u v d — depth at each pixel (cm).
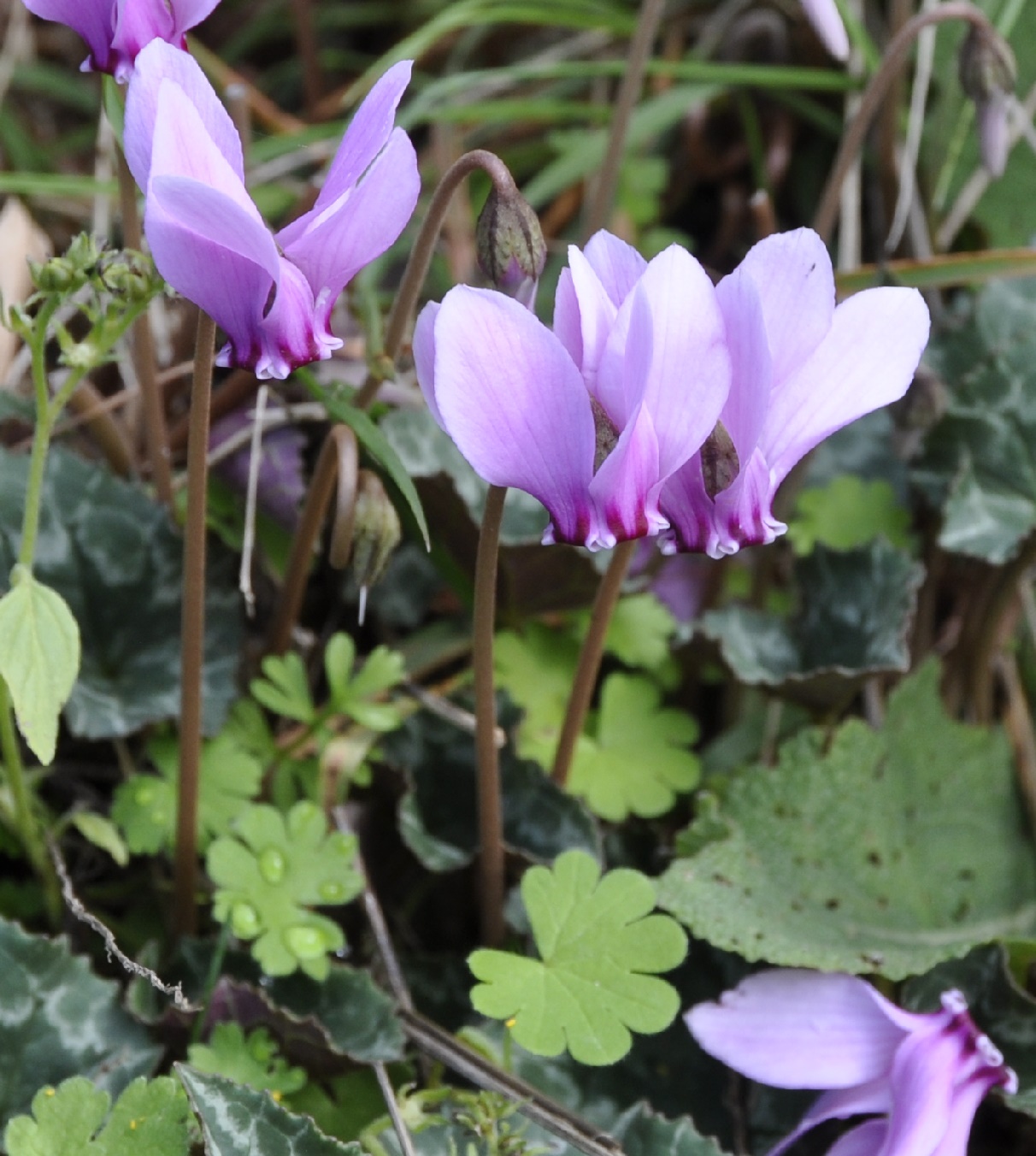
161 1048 35
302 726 39
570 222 49
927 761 40
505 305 31
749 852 38
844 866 38
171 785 38
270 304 32
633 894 35
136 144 31
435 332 31
